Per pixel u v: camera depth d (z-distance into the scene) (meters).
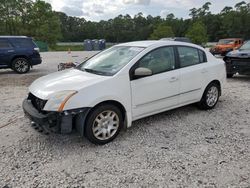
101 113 4.18
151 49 4.85
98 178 3.33
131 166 3.60
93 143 4.21
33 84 4.65
